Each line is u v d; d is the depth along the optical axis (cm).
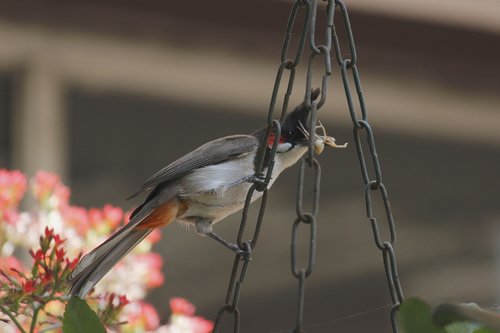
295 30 1269
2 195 727
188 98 1286
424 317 448
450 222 1387
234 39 1284
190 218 717
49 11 1246
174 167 702
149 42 1270
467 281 1384
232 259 1313
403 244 1376
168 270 1286
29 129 1223
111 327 643
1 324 696
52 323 644
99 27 1259
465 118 1384
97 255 646
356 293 1352
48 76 1238
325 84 545
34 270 615
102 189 1255
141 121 1273
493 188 1403
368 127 561
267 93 1291
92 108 1256
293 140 704
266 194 569
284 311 1334
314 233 521
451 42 1322
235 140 718
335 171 1337
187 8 1248
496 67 1373
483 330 448
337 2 570
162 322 997
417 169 1381
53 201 751
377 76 1337
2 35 1228
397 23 1280
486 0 1320
